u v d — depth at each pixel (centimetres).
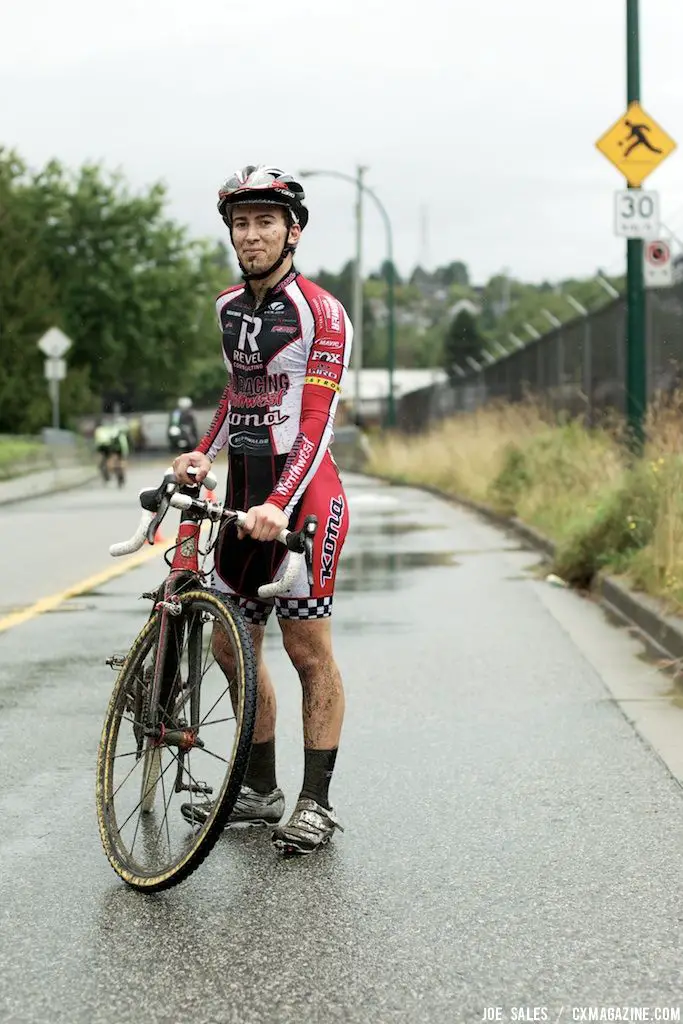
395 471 4197
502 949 492
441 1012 439
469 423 3784
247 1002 448
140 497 602
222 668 584
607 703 902
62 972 472
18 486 3762
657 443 1505
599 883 562
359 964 478
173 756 596
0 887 560
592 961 481
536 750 778
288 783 706
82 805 677
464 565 1722
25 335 5859
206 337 7356
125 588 1512
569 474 2172
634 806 669
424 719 857
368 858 595
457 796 687
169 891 554
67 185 7119
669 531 1254
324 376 582
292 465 571
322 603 606
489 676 996
